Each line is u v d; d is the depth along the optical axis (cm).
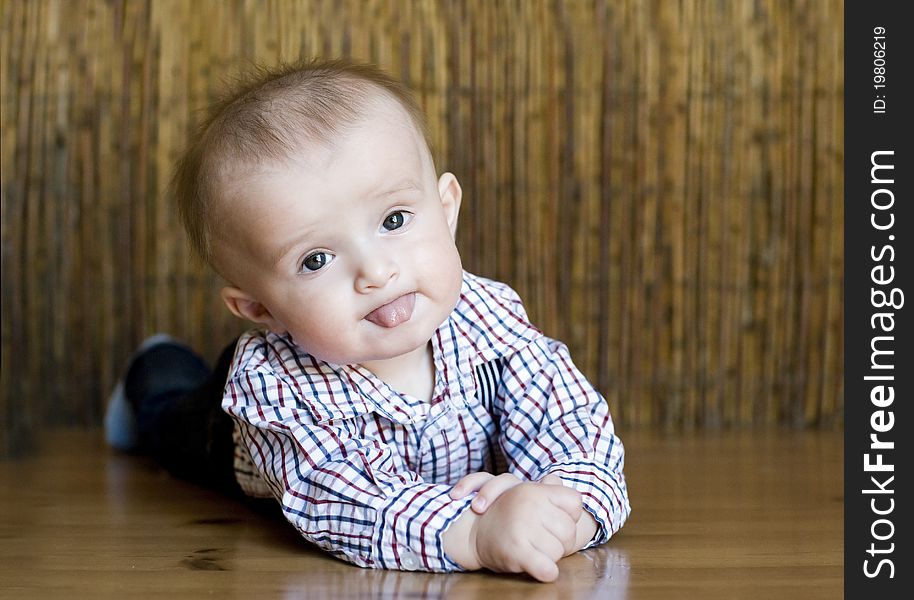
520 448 129
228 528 138
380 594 103
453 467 131
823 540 126
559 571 110
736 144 224
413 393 128
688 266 226
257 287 118
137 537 132
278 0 221
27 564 118
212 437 155
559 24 223
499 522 107
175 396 188
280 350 127
